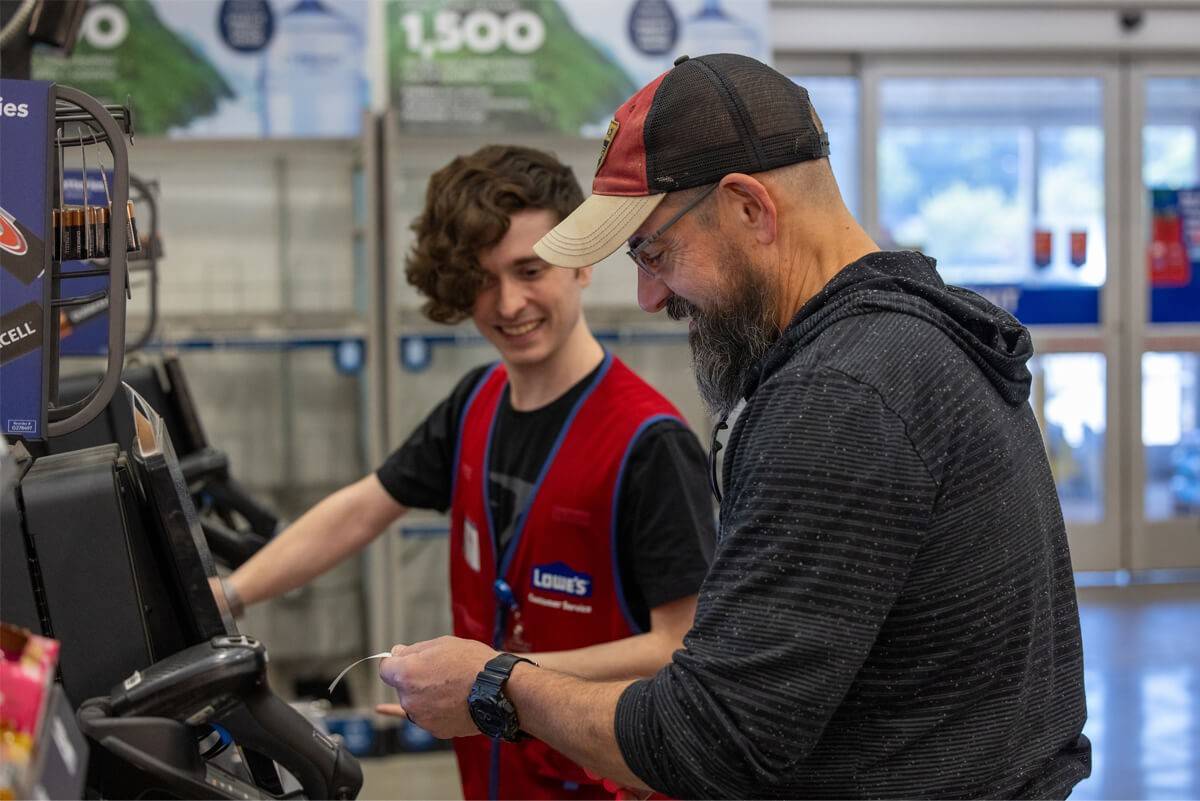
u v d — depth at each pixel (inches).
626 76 154.3
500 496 70.8
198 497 85.1
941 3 218.1
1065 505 234.1
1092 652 190.7
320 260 169.0
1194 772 142.5
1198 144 233.3
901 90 225.0
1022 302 230.7
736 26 155.2
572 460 66.9
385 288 154.6
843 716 39.9
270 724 40.0
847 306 41.3
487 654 46.0
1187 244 232.8
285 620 159.5
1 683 29.7
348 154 165.9
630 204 44.4
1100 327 232.2
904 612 39.1
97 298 41.7
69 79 145.8
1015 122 227.9
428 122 151.3
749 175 43.0
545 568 67.9
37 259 40.1
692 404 161.8
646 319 161.0
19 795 27.6
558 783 66.2
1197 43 224.8
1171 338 233.8
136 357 83.5
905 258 44.0
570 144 161.0
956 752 39.6
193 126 148.4
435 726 46.9
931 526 38.8
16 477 39.8
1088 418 233.0
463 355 163.6
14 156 39.8
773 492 38.3
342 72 150.2
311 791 41.3
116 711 37.5
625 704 40.3
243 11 148.0
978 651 39.6
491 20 151.8
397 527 150.6
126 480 41.6
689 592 62.7
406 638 160.4
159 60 147.3
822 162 44.5
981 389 40.7
